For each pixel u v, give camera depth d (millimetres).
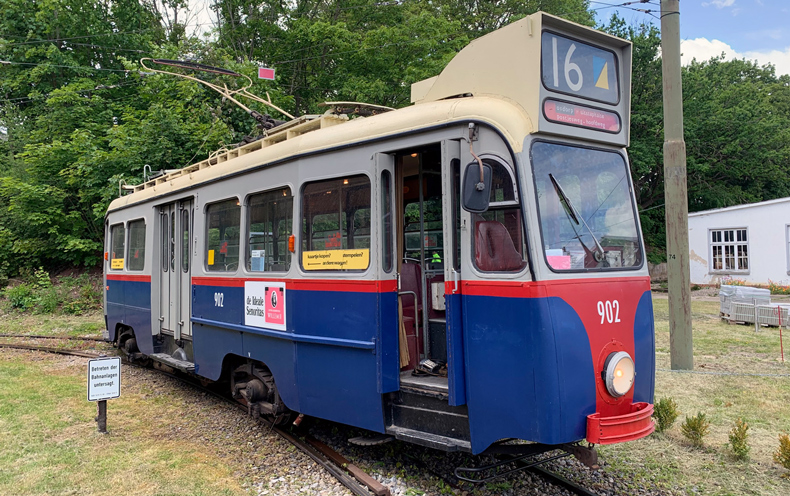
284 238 5473
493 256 3953
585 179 4219
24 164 19594
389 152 4523
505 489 4402
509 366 3807
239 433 5977
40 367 9523
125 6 22500
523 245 3779
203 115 16641
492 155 3945
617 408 3959
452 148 4156
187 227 7637
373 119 4715
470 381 4039
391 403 4605
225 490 4465
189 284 7477
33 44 21250
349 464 4859
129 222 9500
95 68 21828
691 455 5074
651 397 4293
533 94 3916
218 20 23438
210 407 6996
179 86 16641
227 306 6316
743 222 20281
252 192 5934
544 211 3873
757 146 25562
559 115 4035
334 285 4828
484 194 3793
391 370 4504
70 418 6422
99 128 19000
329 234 4938
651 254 26406
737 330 11500
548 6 23703
